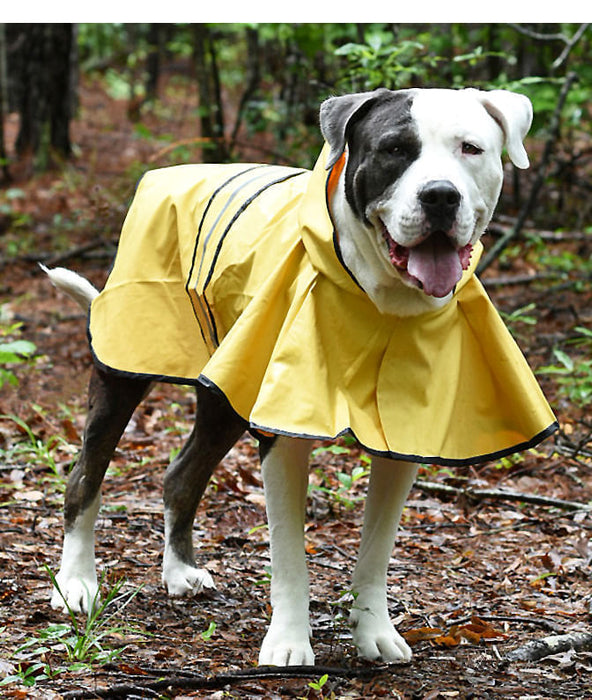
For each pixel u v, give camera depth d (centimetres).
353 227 325
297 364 323
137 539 466
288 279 339
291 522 337
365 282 326
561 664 337
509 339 347
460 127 309
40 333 845
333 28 895
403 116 312
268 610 393
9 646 340
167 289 397
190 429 621
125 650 346
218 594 409
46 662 330
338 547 461
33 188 1385
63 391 701
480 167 314
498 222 1028
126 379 398
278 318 339
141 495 527
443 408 338
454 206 300
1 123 1487
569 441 586
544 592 411
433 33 965
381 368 332
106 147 1714
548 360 724
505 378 345
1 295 973
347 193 326
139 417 652
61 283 426
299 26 904
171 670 324
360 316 331
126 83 2597
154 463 573
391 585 417
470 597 407
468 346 349
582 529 480
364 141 319
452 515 504
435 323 336
